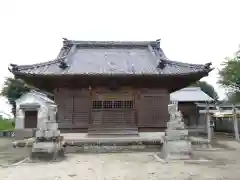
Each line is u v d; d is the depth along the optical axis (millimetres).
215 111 34969
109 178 10242
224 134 41406
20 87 51812
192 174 10812
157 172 11234
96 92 20891
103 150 17531
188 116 46500
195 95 47594
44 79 19938
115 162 13797
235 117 32625
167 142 14914
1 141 34094
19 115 39969
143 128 20672
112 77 19797
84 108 20641
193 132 36844
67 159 14867
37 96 40406
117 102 20906
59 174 10969
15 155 17984
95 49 26547
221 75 39688
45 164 13336
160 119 20875
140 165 12891
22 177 10484
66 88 20812
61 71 20344
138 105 20922
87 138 18984
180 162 13734
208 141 20812
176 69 21109
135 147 17719
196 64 20625
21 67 19922
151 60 24062
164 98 21219
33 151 14539
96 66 22062
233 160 14836
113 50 26531
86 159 14828
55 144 14852
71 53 24266
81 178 10273
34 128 39656
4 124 55688
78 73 19297
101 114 20562
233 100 40344
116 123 20438
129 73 19688
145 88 21250
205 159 14883
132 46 27062
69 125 20328
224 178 10133
